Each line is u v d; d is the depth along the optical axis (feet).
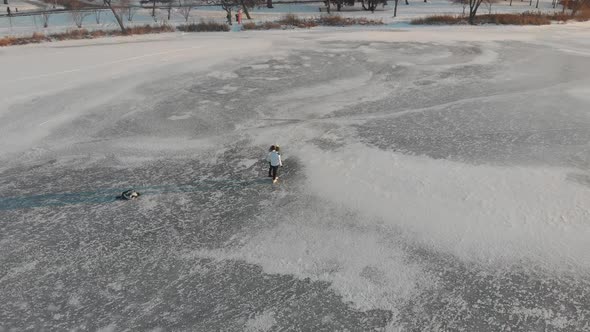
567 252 31.19
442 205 37.06
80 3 189.88
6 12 173.17
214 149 49.85
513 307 27.20
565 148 46.39
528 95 65.16
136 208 38.86
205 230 35.45
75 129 56.03
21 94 69.10
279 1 203.72
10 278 30.91
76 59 93.04
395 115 58.39
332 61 90.22
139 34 130.41
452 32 125.90
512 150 46.47
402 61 89.15
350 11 175.83
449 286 28.91
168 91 70.69
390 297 28.22
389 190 39.60
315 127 54.95
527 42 108.47
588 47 101.04
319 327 26.27
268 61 90.79
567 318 26.25
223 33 131.23
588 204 36.19
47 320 27.48
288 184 41.75
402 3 196.85
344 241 33.40
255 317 27.14
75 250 33.60
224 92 70.08
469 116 57.11
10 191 41.98
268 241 33.81
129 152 49.65
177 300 28.68
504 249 31.81
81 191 41.78
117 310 28.07
